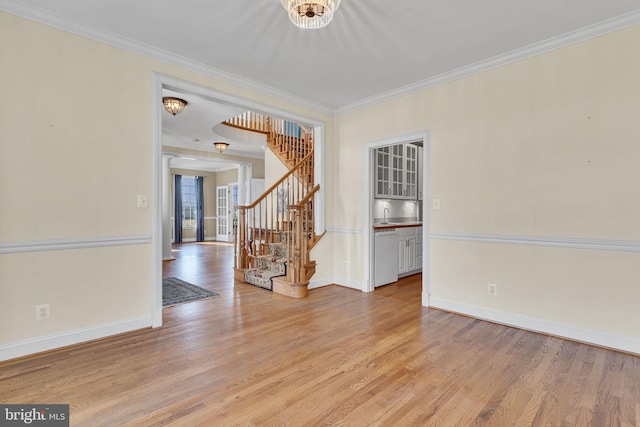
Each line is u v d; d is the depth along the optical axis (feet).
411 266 17.63
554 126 9.21
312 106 14.43
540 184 9.45
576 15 8.02
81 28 8.47
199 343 8.63
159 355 7.90
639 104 7.97
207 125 17.90
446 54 10.03
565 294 9.02
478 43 9.38
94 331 8.73
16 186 7.66
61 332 8.25
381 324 10.14
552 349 8.32
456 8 7.73
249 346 8.45
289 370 7.20
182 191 36.70
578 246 8.80
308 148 20.70
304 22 6.93
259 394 6.27
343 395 6.24
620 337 8.19
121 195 9.20
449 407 5.88
